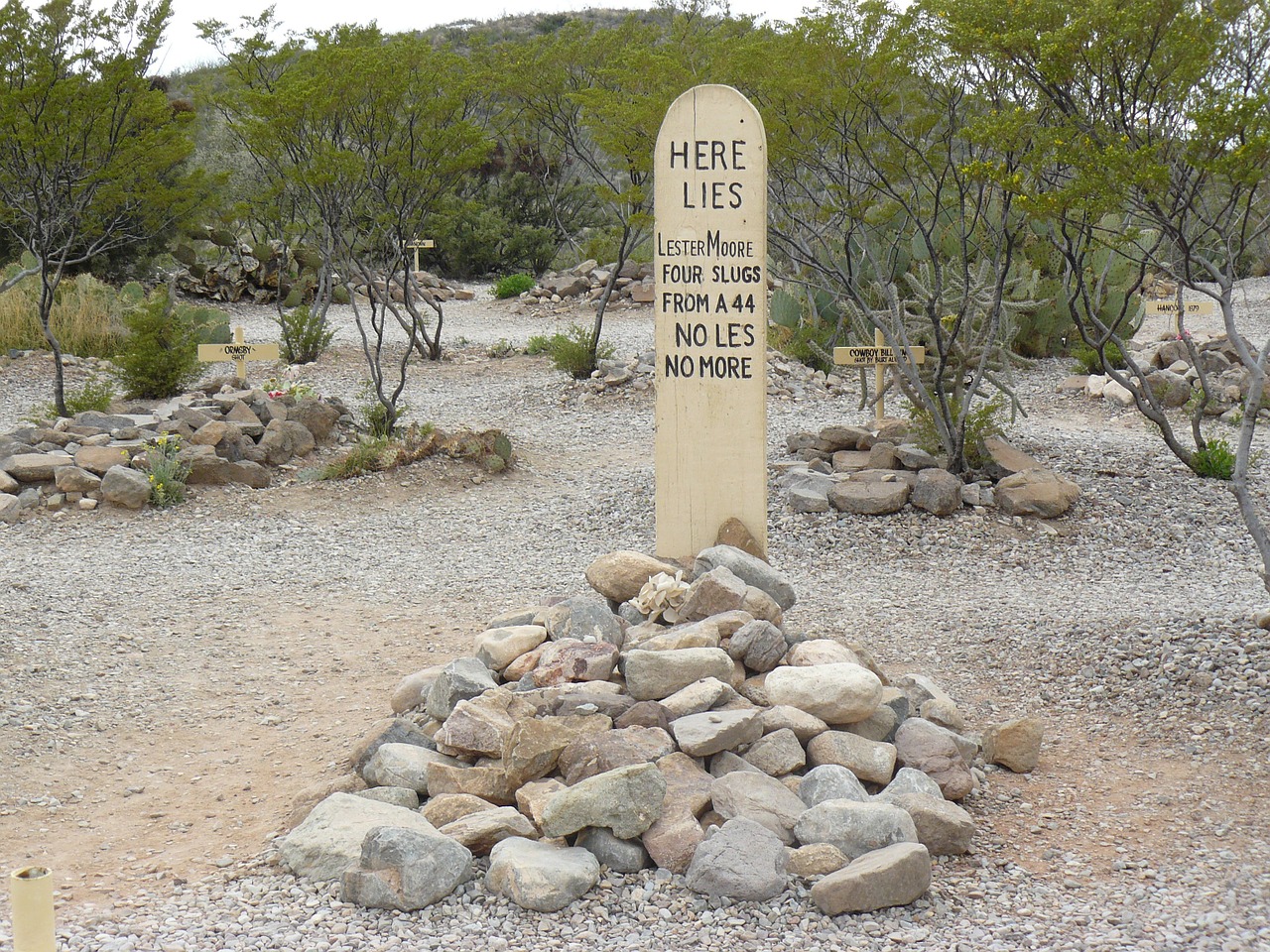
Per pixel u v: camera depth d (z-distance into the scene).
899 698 4.59
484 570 8.21
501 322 23.00
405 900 3.42
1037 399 14.32
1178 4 5.23
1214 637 5.76
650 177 15.85
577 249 30.84
